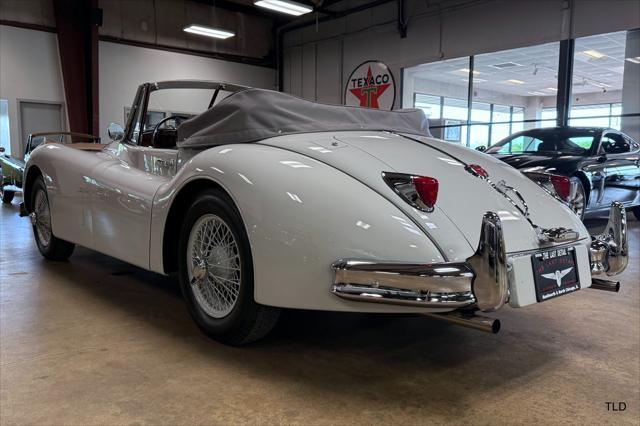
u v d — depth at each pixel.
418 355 1.81
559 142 5.51
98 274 2.87
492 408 1.44
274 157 1.65
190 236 1.89
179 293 2.51
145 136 2.69
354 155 1.67
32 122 10.00
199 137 2.04
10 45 9.62
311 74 12.55
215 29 10.76
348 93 11.56
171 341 1.87
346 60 11.56
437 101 11.34
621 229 1.91
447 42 9.50
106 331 1.96
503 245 1.37
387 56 10.60
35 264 3.10
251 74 13.15
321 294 1.47
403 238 1.41
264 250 1.55
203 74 12.30
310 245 1.47
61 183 2.69
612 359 1.82
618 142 5.61
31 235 4.25
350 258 1.43
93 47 10.12
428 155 1.84
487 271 1.36
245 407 1.40
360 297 1.39
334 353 1.81
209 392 1.48
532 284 1.55
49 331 1.96
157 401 1.42
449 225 1.48
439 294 1.34
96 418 1.33
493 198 1.70
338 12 11.41
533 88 14.71
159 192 2.01
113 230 2.27
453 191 1.63
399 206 1.47
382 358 1.78
